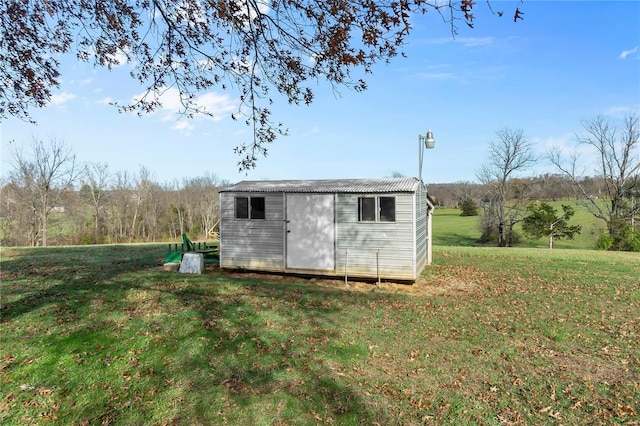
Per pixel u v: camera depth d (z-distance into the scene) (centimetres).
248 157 666
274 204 1134
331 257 1086
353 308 788
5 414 399
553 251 1734
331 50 482
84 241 3725
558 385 470
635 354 561
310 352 559
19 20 554
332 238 1085
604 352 569
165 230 4378
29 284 883
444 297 896
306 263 1106
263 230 1145
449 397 445
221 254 1186
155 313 700
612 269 1238
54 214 3675
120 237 3956
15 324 624
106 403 425
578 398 440
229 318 688
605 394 448
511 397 444
